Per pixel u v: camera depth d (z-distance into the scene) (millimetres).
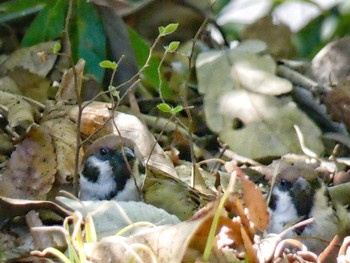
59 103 9242
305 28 13016
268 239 6930
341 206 8336
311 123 9727
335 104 10211
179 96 10859
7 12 11141
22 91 10086
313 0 13188
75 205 7230
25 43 10516
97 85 10102
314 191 8258
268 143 9594
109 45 10406
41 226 7164
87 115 8984
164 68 11266
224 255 6379
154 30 12227
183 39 12227
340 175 9164
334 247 7441
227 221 6348
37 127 8242
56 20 10492
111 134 8664
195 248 6320
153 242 6195
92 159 8469
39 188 8172
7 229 7449
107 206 7180
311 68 11070
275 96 9992
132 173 8219
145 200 8266
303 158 9414
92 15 10438
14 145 8797
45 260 6609
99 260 6273
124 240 6266
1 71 10414
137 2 11875
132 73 10305
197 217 6336
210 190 8469
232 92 9992
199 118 10469
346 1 12992
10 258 6816
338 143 10000
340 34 12891
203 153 9727
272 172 9141
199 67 10227
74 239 6352
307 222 7168
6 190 8125
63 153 8711
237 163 9453
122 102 10375
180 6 12086
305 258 6766
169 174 8602
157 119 9961
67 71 9344
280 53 12227
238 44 10883
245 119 9750
